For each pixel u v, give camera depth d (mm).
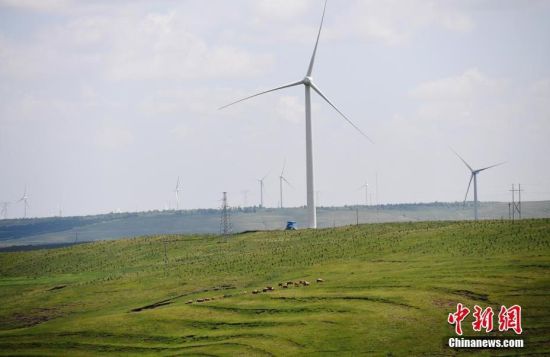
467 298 155375
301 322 152375
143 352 150375
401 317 148500
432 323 144625
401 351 135250
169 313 169125
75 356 152375
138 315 170750
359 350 137000
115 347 154625
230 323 158250
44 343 160625
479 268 175375
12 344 162000
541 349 131375
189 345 150250
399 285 168625
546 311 145250
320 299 164125
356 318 150375
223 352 143375
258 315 160250
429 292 160875
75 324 170000
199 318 163250
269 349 141750
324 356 136375
